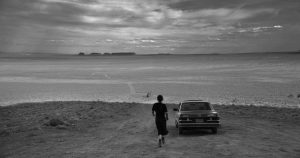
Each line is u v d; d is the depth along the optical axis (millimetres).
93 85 63188
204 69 130625
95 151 12000
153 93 46969
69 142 13961
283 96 40219
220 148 11836
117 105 31500
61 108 29688
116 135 15805
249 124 18422
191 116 14719
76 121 21203
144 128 18141
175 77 84625
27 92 50562
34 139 14766
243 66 152875
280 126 17422
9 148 13000
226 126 17828
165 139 14336
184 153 11234
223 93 44844
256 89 49906
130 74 103250
